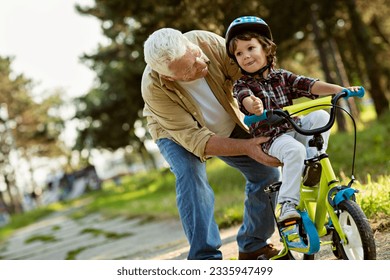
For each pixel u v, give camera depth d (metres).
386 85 33.84
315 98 4.98
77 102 48.97
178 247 9.05
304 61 39.88
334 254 4.96
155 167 59.22
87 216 27.95
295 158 4.63
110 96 45.09
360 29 25.39
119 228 16.19
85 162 74.31
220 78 5.42
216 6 15.91
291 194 4.66
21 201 73.62
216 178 18.34
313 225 4.67
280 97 4.96
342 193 4.32
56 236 19.59
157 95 5.30
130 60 27.84
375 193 6.87
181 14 15.94
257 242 5.94
